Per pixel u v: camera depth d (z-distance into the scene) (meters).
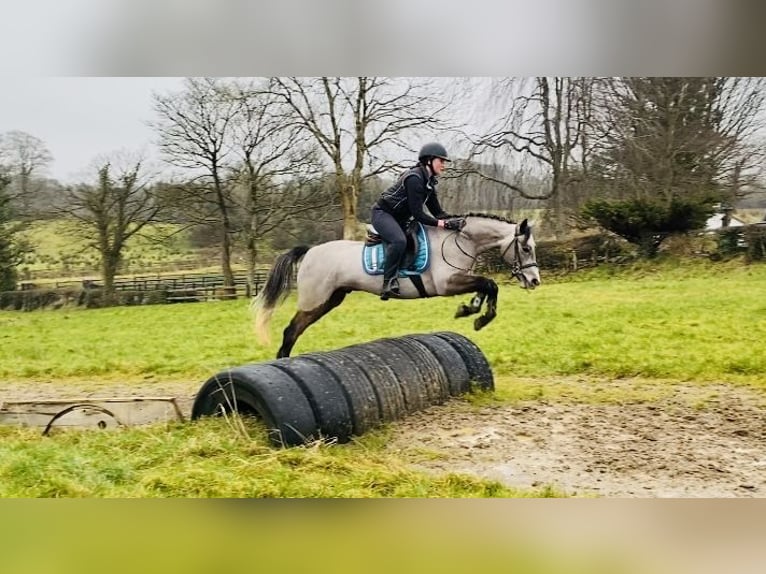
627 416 5.86
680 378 7.33
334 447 4.76
